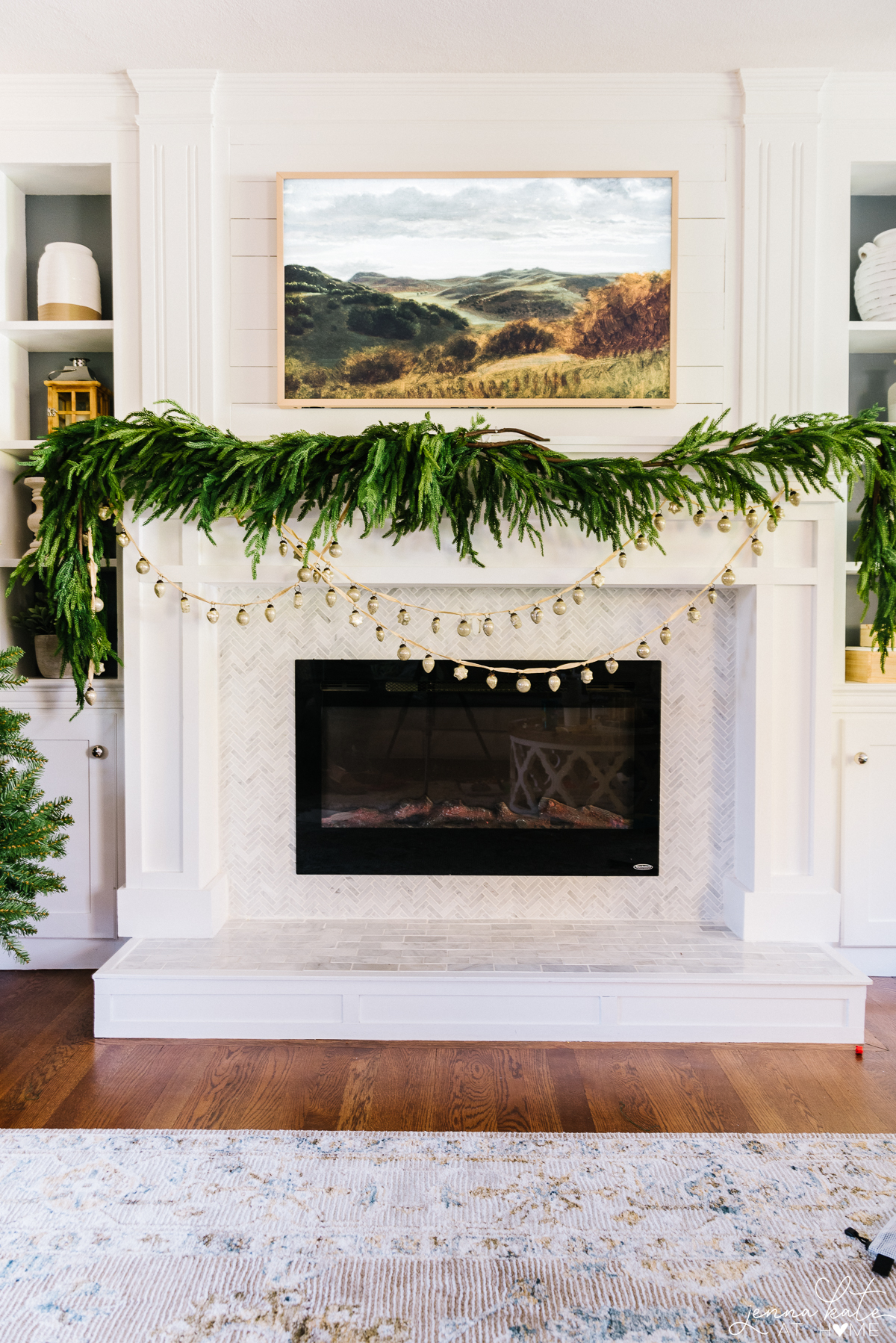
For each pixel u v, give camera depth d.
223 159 2.25
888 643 2.15
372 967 2.11
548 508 2.11
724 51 2.13
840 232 2.28
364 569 2.20
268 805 2.43
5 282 2.45
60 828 2.47
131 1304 1.29
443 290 2.25
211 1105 1.82
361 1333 1.24
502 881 2.45
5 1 1.94
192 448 2.04
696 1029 2.07
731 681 2.40
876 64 2.20
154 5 1.96
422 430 1.98
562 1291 1.32
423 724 2.42
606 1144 1.69
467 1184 1.57
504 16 2.00
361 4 1.95
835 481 2.18
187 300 2.25
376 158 2.26
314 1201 1.52
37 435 2.63
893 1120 1.78
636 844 2.41
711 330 2.27
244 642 2.40
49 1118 1.77
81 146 2.28
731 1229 1.46
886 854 2.42
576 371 2.26
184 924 2.29
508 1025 2.08
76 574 2.10
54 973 2.50
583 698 2.40
